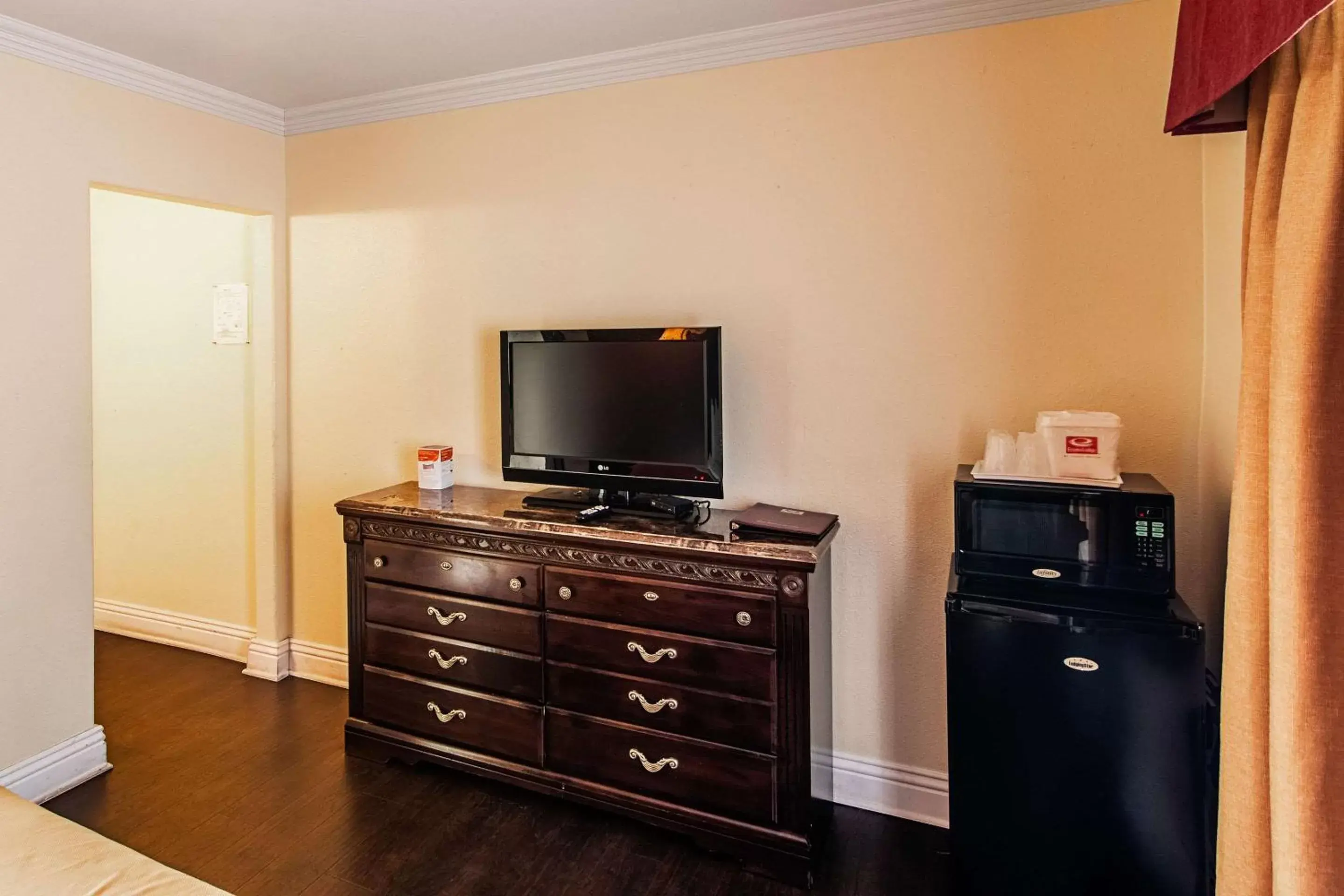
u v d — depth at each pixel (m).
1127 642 1.51
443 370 2.84
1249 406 1.18
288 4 2.10
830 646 2.27
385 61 2.50
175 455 3.43
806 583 1.89
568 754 2.21
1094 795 1.56
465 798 2.31
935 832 2.18
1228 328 1.75
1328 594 0.99
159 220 3.34
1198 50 1.36
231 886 1.91
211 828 2.15
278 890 1.90
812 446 2.31
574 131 2.57
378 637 2.48
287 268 3.10
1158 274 1.94
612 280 2.54
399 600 2.43
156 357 3.43
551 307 2.64
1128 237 1.96
